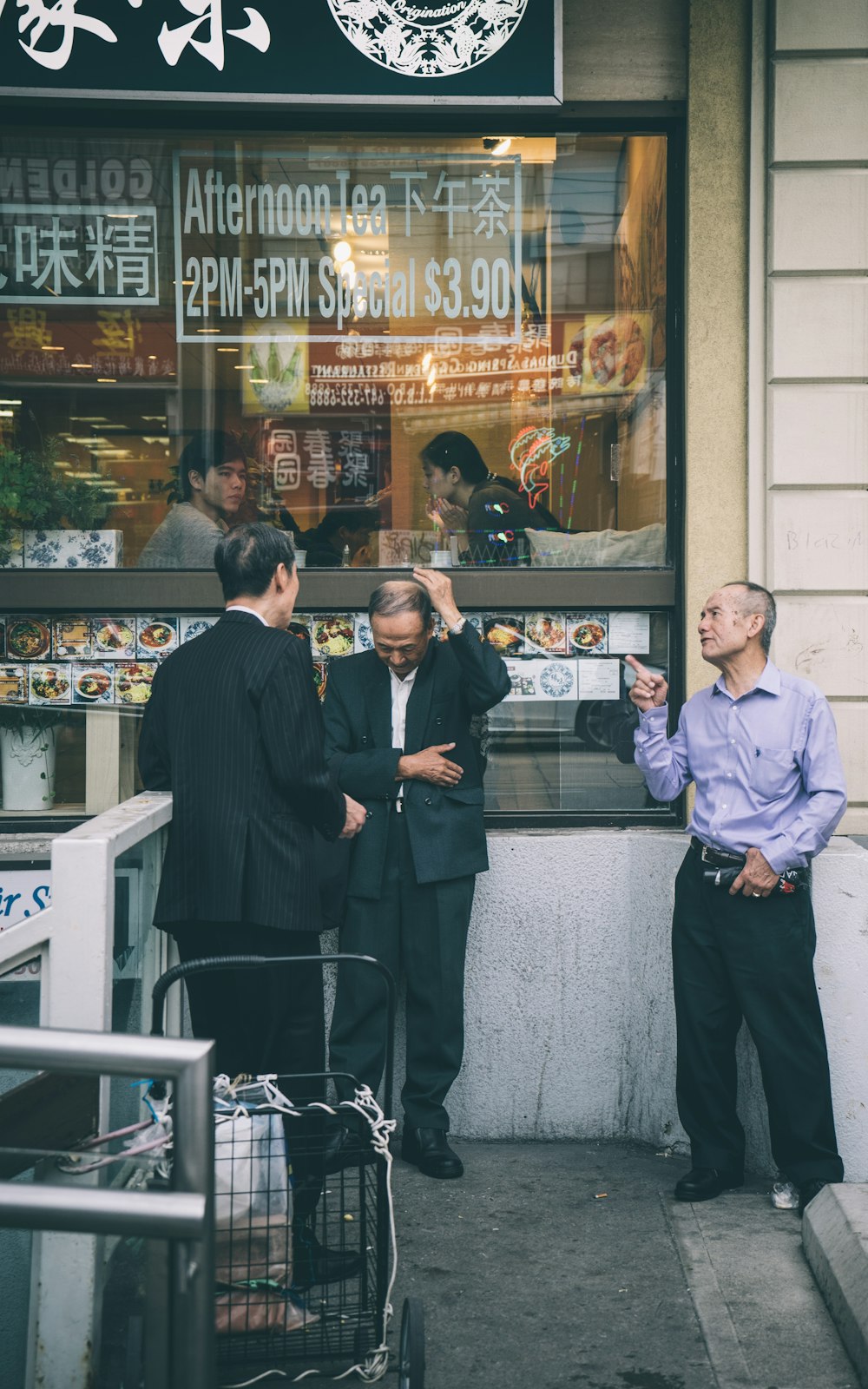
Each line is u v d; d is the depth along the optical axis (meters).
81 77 3.93
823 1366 2.82
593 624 4.20
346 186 4.23
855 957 3.68
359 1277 2.68
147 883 3.26
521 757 4.21
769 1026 3.47
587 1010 4.10
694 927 3.59
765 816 3.49
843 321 4.02
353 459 4.28
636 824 4.19
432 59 3.96
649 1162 3.96
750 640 3.53
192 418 4.25
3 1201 1.58
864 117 3.98
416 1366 2.41
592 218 4.22
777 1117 3.52
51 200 4.18
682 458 4.15
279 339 4.25
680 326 4.17
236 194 4.21
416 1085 3.87
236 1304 2.50
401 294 4.26
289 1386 2.70
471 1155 4.02
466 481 4.26
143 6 3.93
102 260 4.21
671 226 4.18
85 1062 1.62
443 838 3.77
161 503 4.23
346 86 3.96
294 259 4.24
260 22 3.94
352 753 3.86
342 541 4.24
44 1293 2.54
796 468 4.04
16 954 2.54
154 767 3.29
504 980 4.11
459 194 4.23
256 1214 2.53
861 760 4.06
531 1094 4.13
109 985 2.61
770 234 4.02
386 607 3.67
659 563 4.19
